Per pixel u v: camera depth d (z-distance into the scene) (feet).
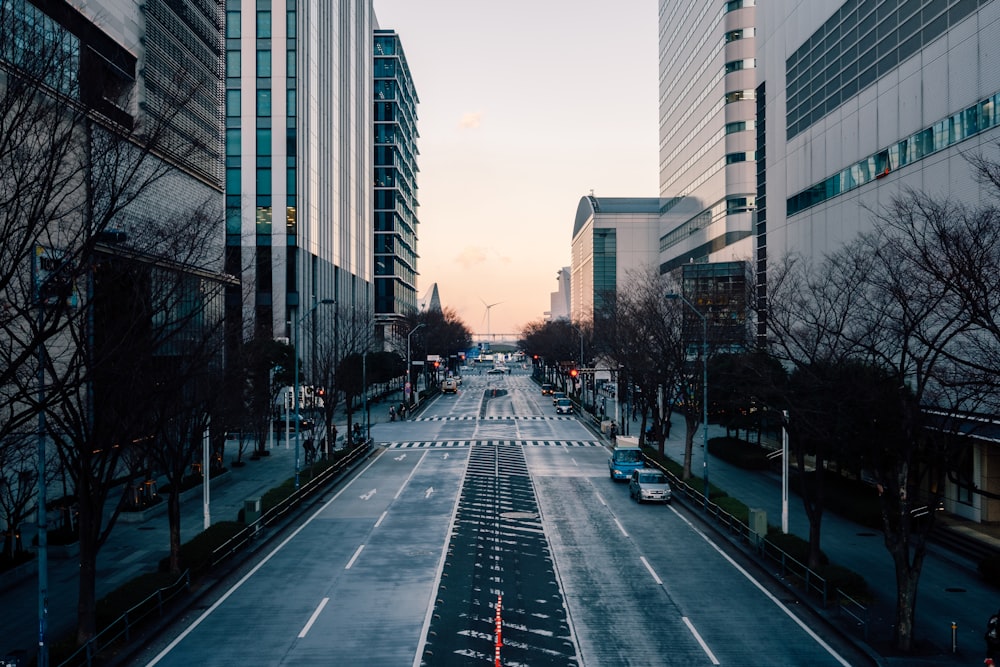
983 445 99.66
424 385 440.86
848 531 102.68
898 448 63.31
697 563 86.33
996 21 94.32
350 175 358.23
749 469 153.99
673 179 351.46
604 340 243.40
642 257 533.55
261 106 260.83
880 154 124.57
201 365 73.67
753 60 257.14
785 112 169.68
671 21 356.79
